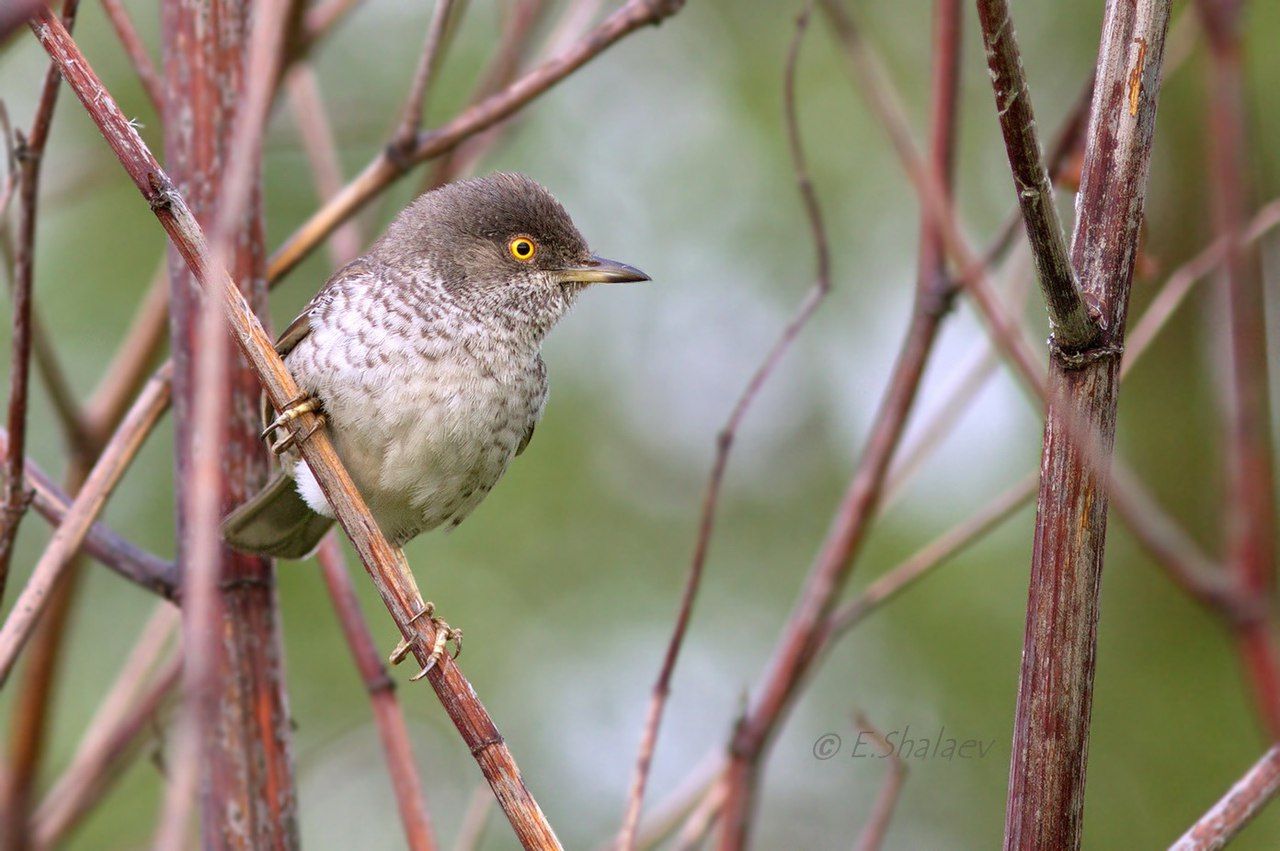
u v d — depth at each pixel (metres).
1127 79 5.38
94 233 13.23
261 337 6.30
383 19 14.21
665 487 14.56
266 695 7.39
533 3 9.24
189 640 3.63
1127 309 5.34
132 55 7.78
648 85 15.12
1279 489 8.84
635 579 13.98
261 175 7.52
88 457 8.48
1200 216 13.68
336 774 11.60
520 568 13.77
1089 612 5.36
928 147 8.21
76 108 13.06
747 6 15.23
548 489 14.19
